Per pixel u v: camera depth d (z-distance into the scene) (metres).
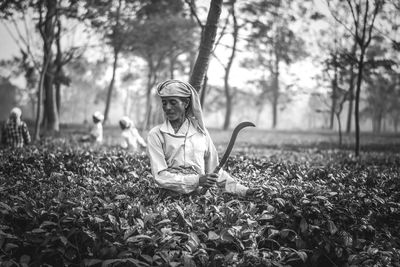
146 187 4.21
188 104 3.86
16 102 88.19
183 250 2.88
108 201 3.35
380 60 10.97
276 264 2.88
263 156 10.34
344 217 3.44
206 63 7.26
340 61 13.54
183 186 3.59
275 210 3.31
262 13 16.36
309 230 3.21
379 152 16.12
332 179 4.71
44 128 26.30
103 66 41.56
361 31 11.48
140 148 12.79
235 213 3.13
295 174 4.82
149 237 2.71
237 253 2.84
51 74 23.61
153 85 38.00
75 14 15.38
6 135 10.27
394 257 3.26
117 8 16.22
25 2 14.14
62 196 3.27
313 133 36.94
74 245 2.92
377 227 3.72
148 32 29.05
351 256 3.12
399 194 4.18
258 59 36.09
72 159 5.86
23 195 3.37
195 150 3.80
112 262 2.67
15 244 3.04
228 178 3.81
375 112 55.97
